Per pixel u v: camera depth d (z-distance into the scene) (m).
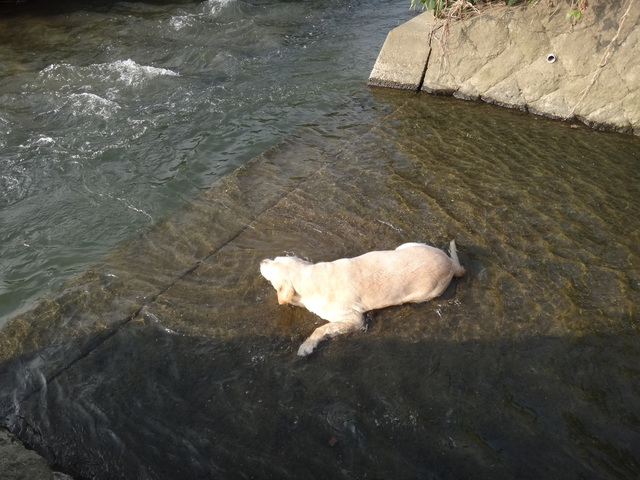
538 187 3.32
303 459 1.90
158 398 2.11
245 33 5.71
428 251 2.49
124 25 5.87
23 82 4.70
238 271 2.71
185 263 2.78
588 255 2.76
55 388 2.16
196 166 3.65
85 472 1.89
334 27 5.88
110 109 4.30
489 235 2.91
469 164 3.58
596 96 3.94
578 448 1.90
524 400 2.07
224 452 1.93
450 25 4.27
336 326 2.34
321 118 4.23
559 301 2.48
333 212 3.11
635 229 2.93
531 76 4.13
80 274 2.76
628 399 2.06
